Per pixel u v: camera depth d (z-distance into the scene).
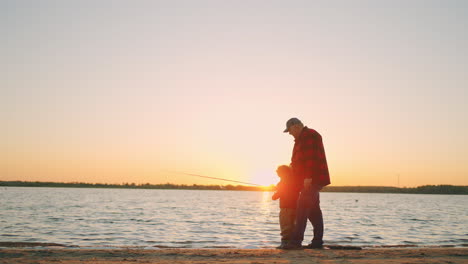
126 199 67.56
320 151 7.34
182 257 5.91
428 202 77.50
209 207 43.56
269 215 29.62
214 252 6.58
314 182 7.28
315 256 5.92
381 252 6.59
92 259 5.59
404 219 26.81
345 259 5.61
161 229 17.66
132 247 10.15
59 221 21.27
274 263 5.14
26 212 28.53
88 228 17.67
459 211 40.03
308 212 7.39
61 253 6.29
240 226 19.72
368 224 22.05
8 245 9.56
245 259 5.58
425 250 7.00
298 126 7.51
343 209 43.00
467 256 6.32
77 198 65.50
